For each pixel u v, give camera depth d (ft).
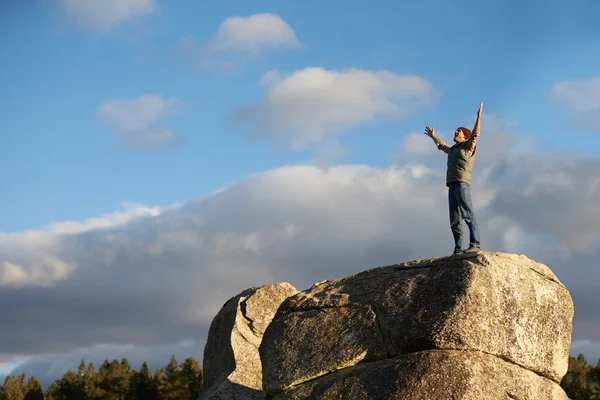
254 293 84.23
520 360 54.13
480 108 60.23
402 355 52.90
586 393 229.45
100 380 358.23
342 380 52.95
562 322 57.62
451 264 55.21
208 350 86.17
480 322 52.65
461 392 50.08
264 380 56.70
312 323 57.00
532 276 56.65
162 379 339.57
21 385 376.07
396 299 55.26
